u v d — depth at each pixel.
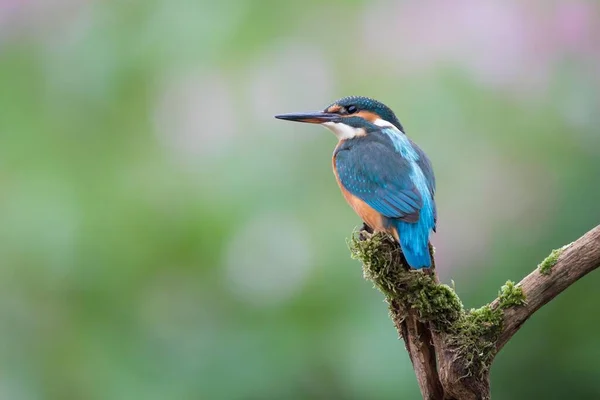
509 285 6.84
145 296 11.45
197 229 11.32
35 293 11.30
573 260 6.76
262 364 10.88
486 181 11.31
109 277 11.35
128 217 11.45
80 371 11.12
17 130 12.10
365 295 10.86
